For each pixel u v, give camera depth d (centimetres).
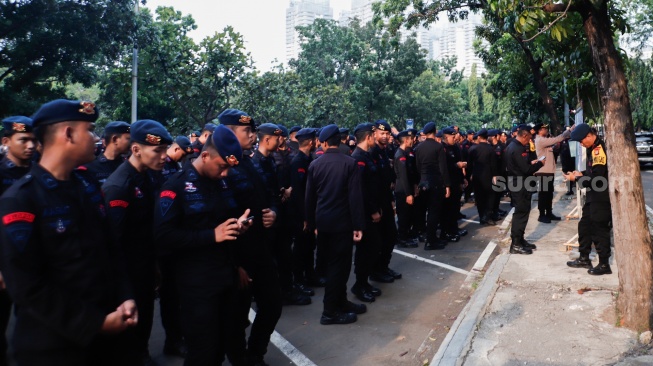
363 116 3719
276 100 1881
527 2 425
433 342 441
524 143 691
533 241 770
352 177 464
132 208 349
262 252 377
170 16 1708
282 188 560
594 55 423
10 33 1691
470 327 440
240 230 307
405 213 814
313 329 477
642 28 2802
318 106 2870
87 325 204
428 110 4903
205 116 1758
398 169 770
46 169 211
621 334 411
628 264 421
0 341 373
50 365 205
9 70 1775
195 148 616
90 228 221
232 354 371
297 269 590
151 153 345
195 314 306
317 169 475
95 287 216
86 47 1753
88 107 216
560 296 505
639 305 417
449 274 655
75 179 226
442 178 771
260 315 385
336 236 471
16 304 204
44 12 1662
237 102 1797
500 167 1079
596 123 641
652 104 3450
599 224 564
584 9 419
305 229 546
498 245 802
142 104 2253
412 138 781
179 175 314
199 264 309
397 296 570
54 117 208
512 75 1864
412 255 761
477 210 1095
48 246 203
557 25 439
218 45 1652
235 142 307
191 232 303
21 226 194
